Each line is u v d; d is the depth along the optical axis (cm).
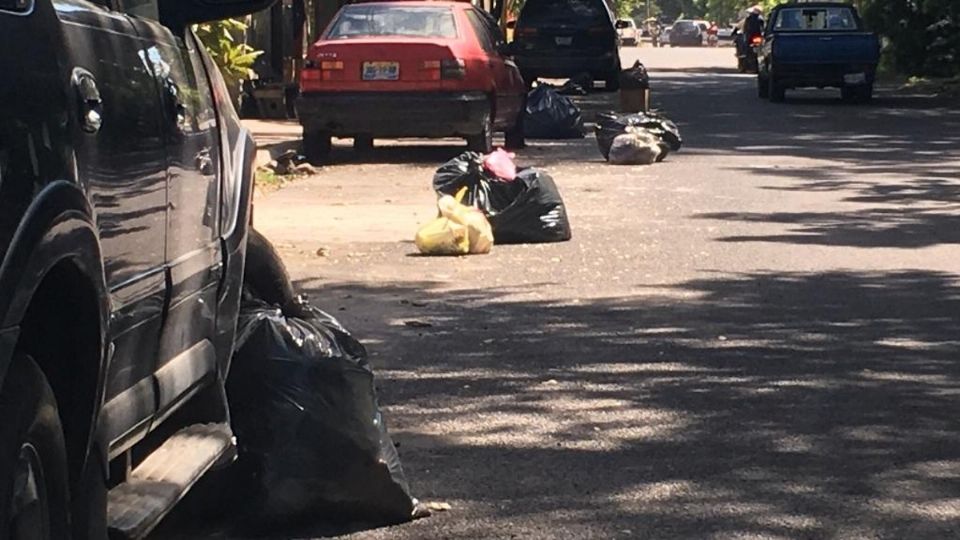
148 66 692
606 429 1010
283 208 2125
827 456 948
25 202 524
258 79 3538
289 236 1861
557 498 865
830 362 1202
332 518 815
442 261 1689
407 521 823
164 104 704
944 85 5319
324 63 2628
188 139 741
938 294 1493
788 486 887
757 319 1373
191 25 815
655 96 4828
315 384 804
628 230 1923
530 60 4978
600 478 903
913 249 1772
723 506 851
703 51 11419
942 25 5669
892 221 2002
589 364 1197
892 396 1095
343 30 2675
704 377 1153
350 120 2630
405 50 2608
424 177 2517
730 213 2080
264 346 807
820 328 1333
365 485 807
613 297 1480
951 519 830
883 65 6103
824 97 4797
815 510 844
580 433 1002
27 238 523
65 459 575
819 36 4409
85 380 600
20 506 541
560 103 3306
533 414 1048
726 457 946
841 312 1404
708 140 3219
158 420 710
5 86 518
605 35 4981
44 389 554
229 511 810
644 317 1384
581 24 4969
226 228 817
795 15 4603
